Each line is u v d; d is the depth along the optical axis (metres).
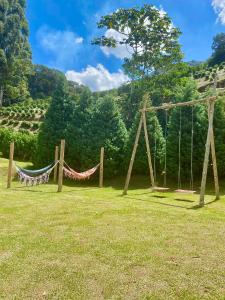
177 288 4.89
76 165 23.27
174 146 19.72
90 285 5.02
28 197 13.64
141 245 6.84
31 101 79.88
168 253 6.34
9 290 4.84
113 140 21.92
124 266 5.72
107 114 22.31
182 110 19.78
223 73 58.84
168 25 38.22
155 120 21.62
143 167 21.44
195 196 15.02
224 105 19.36
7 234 7.65
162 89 38.06
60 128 23.88
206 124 19.03
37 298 4.62
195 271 5.48
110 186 19.67
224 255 6.23
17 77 79.81
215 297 4.62
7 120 56.53
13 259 6.04
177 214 10.15
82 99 23.98
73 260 6.01
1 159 28.72
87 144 22.08
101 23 39.22
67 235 7.61
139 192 16.67
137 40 39.03
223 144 18.67
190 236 7.52
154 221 9.10
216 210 11.09
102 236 7.52
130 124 37.22
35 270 5.55
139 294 4.73
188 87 20.25
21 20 87.44
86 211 10.55
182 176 19.64
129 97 39.62
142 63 39.12
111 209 10.93
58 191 16.02
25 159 31.31
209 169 19.17
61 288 4.92
